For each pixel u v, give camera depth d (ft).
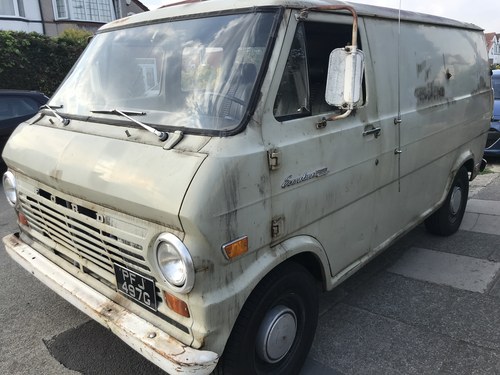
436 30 13.60
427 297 12.53
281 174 7.90
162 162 7.18
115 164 7.64
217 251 6.97
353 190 9.88
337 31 9.43
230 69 8.15
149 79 9.32
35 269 9.68
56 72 40.88
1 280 13.67
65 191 8.55
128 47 10.16
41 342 10.75
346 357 10.11
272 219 7.88
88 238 8.49
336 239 9.74
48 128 9.75
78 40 42.83
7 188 10.93
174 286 7.07
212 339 7.18
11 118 26.27
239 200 7.16
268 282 8.13
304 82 8.61
